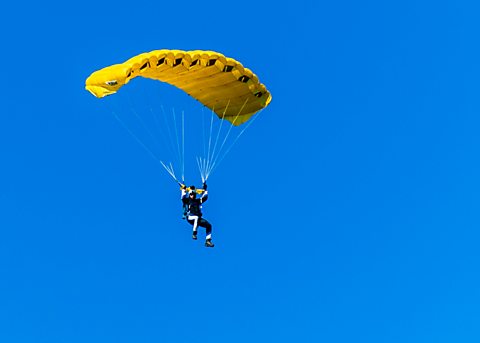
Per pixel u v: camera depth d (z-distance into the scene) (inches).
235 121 1413.6
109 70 1133.7
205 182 1280.8
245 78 1301.7
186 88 1333.7
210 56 1242.6
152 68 1179.3
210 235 1279.5
